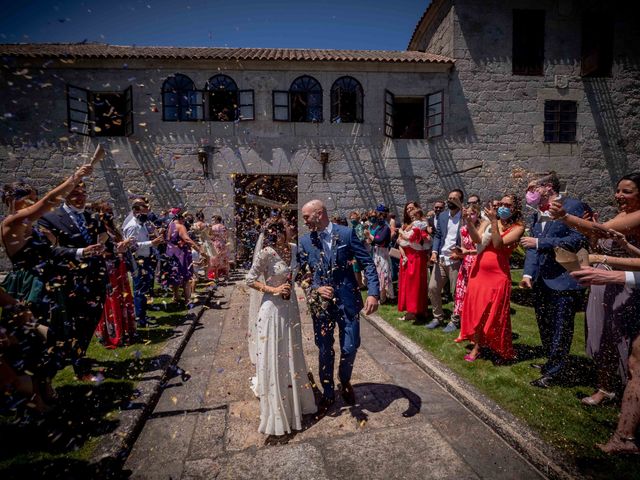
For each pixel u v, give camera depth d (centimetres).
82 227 322
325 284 271
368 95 1089
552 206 214
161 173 1038
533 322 471
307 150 1084
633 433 201
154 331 459
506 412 250
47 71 978
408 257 489
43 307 278
